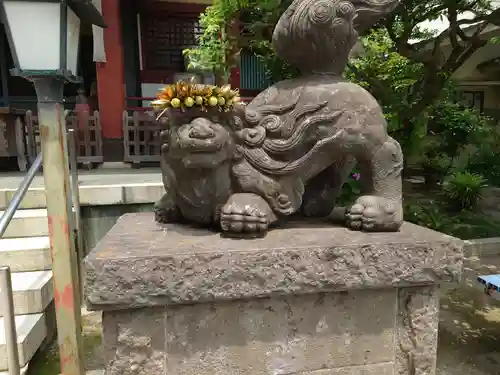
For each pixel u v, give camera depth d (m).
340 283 1.60
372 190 1.87
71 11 2.10
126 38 7.03
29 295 2.72
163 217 1.96
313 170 1.80
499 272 4.20
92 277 1.42
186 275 1.47
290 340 1.67
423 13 4.75
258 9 3.81
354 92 1.77
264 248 1.53
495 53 7.87
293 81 1.84
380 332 1.76
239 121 1.68
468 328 3.17
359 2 1.79
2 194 3.67
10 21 1.94
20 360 2.38
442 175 7.14
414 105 4.36
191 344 1.58
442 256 1.69
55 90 2.07
